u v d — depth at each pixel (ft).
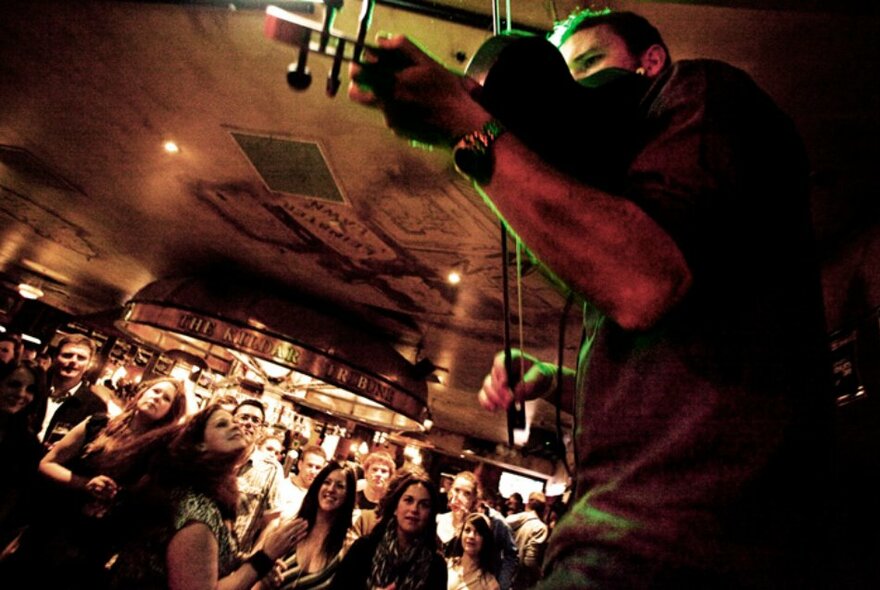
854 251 10.68
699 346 2.01
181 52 11.43
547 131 2.47
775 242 2.09
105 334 38.22
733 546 1.73
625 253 1.85
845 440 8.16
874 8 6.73
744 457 1.84
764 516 1.78
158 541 7.14
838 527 1.90
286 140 13.67
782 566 1.72
